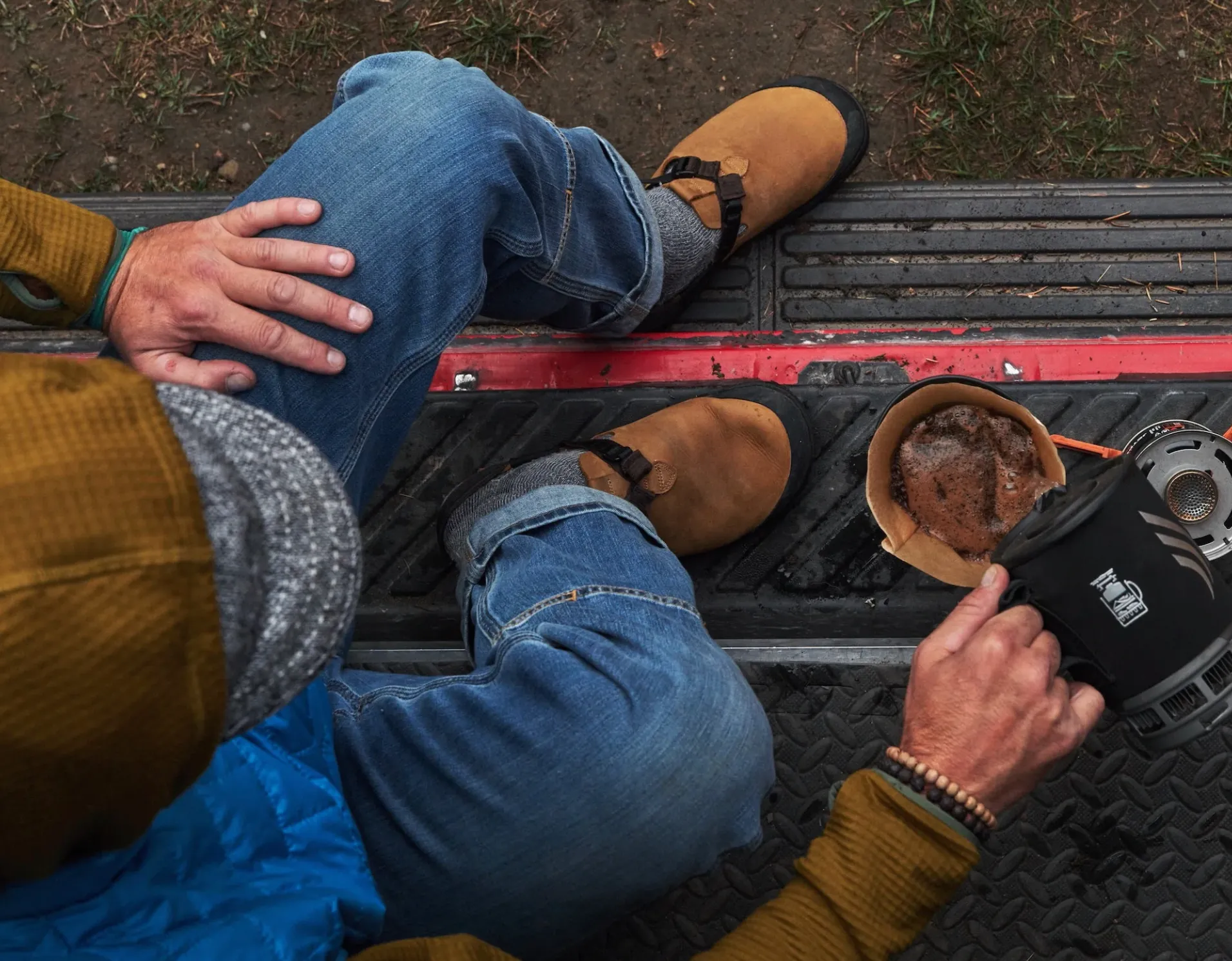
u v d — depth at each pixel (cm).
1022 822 139
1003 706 101
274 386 106
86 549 46
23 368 49
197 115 204
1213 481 143
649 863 103
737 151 161
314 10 203
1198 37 193
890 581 152
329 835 90
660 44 200
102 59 205
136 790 54
